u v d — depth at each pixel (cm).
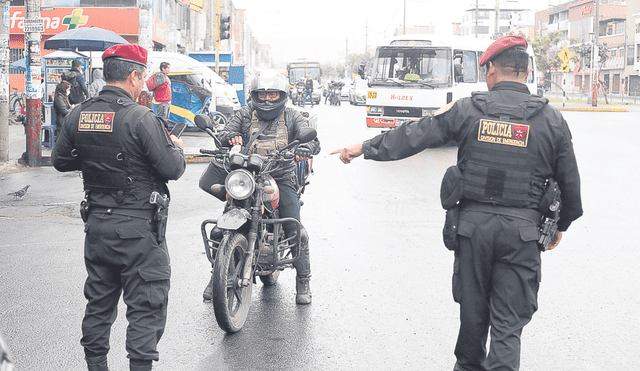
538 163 327
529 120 328
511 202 328
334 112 3525
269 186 489
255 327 492
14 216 870
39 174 1243
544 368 422
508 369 320
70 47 1598
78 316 507
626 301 550
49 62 1630
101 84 1590
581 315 516
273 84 507
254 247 502
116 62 366
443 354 443
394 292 570
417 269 637
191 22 4525
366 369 420
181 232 787
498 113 331
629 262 667
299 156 499
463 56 1819
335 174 1278
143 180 362
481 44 1886
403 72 1803
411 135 349
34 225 821
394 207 942
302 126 526
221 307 454
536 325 495
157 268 364
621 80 7838
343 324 497
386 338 470
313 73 5262
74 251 697
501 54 340
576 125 2564
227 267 459
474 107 338
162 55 2108
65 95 1450
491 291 338
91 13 2875
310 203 972
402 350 450
